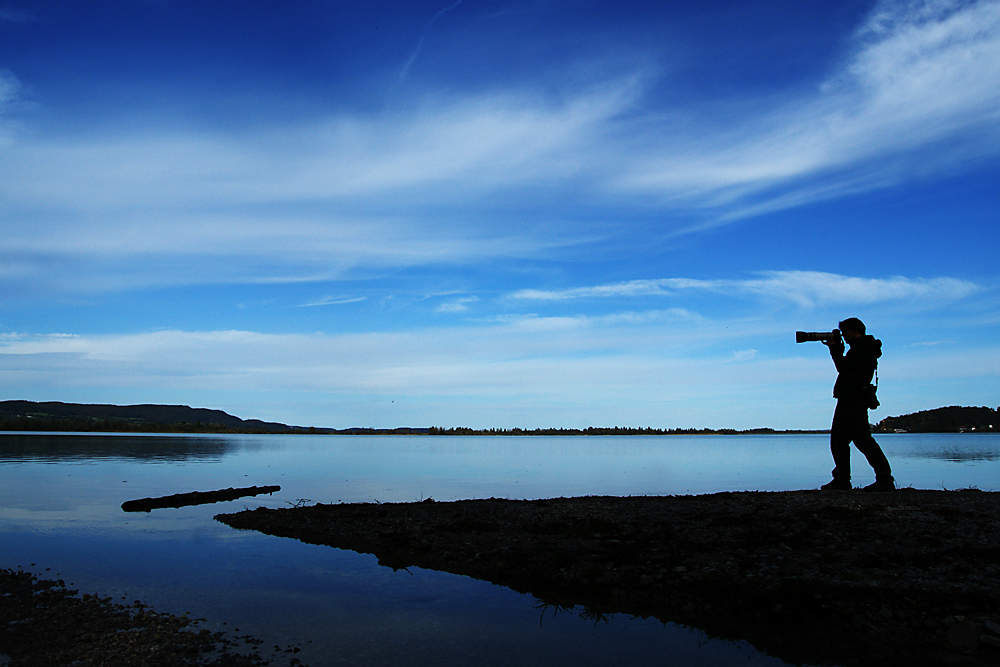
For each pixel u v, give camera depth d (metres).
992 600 10.08
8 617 11.04
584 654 9.50
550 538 16.70
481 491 35.62
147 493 31.81
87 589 12.99
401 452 106.31
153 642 9.83
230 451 95.81
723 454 98.19
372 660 9.23
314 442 193.88
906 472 44.97
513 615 11.36
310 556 16.17
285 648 9.69
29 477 39.97
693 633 10.33
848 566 12.46
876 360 22.06
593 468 59.06
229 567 14.98
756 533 15.57
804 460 76.25
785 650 9.44
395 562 15.45
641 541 15.62
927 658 8.88
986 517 16.67
